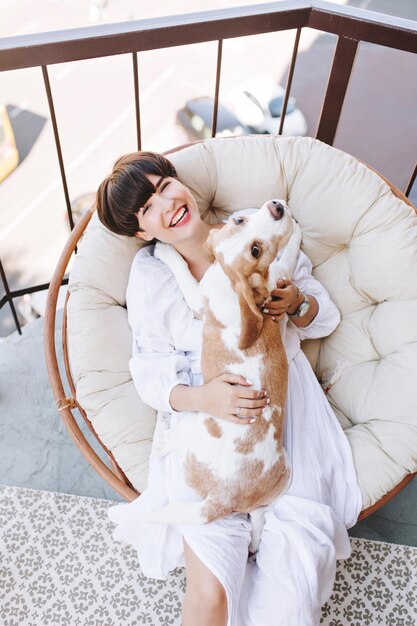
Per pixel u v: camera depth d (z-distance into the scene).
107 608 1.53
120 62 4.39
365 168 1.51
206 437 1.18
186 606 1.22
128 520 1.32
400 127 3.93
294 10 1.52
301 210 1.55
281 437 1.22
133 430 1.41
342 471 1.35
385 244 1.47
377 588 1.57
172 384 1.33
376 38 1.52
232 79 4.16
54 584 1.56
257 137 1.56
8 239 3.36
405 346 1.43
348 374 1.53
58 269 1.51
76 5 5.36
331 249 1.59
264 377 1.19
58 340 2.10
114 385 1.45
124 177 1.31
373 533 1.66
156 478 1.33
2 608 1.52
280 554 1.21
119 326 1.49
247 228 1.13
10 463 1.80
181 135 3.90
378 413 1.41
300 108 3.96
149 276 1.43
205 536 1.21
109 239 1.49
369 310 1.56
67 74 4.33
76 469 1.79
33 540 1.64
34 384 1.98
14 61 1.38
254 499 1.19
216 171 1.54
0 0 5.31
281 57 4.34
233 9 1.50
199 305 1.37
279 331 1.27
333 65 1.64
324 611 1.53
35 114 4.04
